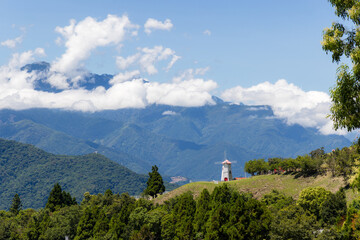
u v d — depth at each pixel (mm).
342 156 145625
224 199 126875
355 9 29984
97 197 197125
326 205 114125
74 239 149875
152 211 144875
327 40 31688
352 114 31203
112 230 140000
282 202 132125
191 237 115625
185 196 135250
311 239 89188
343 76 30578
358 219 73688
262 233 100000
